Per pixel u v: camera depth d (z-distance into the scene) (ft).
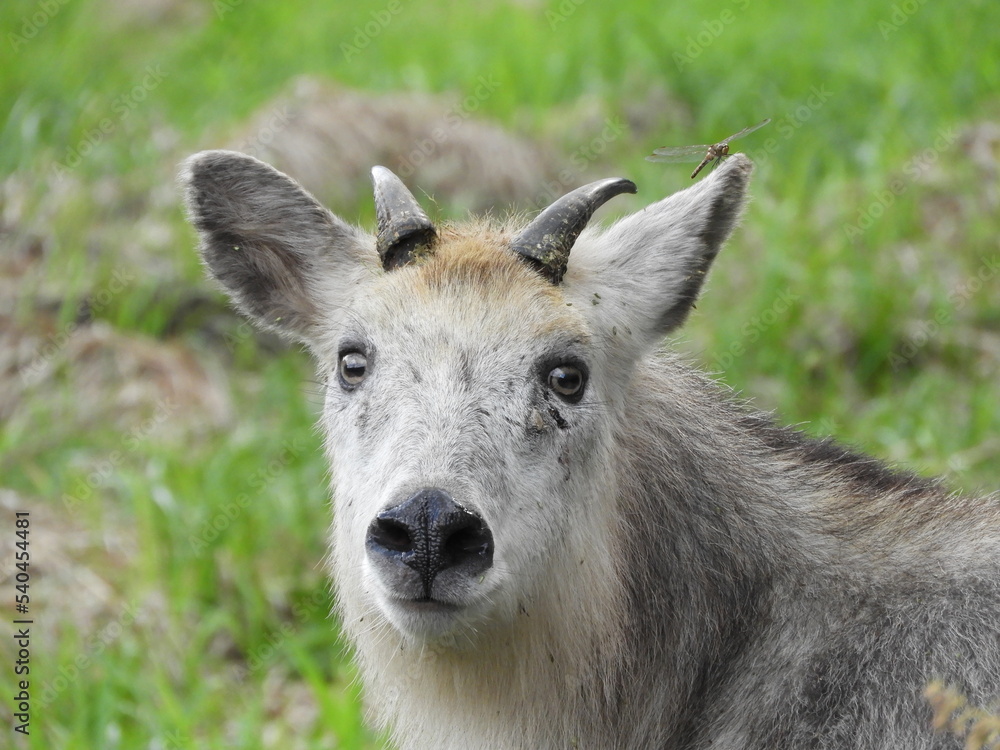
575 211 57.21
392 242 57.36
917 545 57.16
